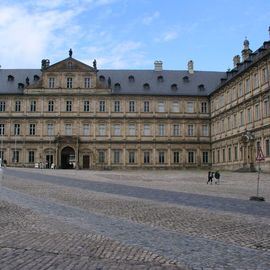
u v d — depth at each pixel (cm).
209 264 1165
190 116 11450
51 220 1917
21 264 1145
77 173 7256
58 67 11288
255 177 6309
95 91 11288
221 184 4809
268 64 7462
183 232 1648
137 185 4453
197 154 11419
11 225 1767
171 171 9825
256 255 1276
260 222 1900
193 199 2950
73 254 1265
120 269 1108
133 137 11350
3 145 11144
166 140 11381
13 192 3322
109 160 11269
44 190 3584
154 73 11875
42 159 11150
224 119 10219
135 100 11381
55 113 11238
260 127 7875
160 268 1120
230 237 1550
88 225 1798
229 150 9844
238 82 9181
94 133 11281
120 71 11831
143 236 1559
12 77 11425
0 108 11212
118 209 2352
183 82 11694
